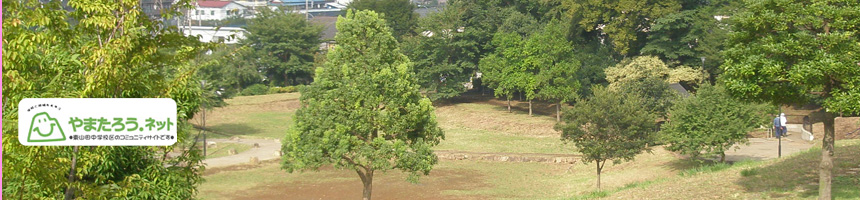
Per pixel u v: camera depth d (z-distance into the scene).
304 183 40.34
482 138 57.59
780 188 21.61
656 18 62.81
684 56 65.31
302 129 31.06
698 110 35.84
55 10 10.34
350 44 31.42
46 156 10.22
